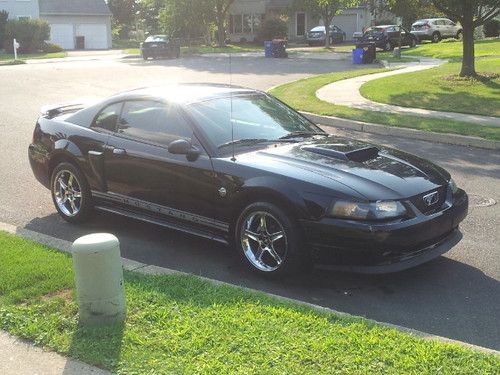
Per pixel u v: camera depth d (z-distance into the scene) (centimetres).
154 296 437
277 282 511
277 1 5334
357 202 466
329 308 455
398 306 464
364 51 2919
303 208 477
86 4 5806
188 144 540
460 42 3578
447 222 504
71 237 627
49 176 683
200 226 553
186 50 4106
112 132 621
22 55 4231
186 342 370
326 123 1373
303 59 3316
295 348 361
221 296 442
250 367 341
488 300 473
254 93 648
